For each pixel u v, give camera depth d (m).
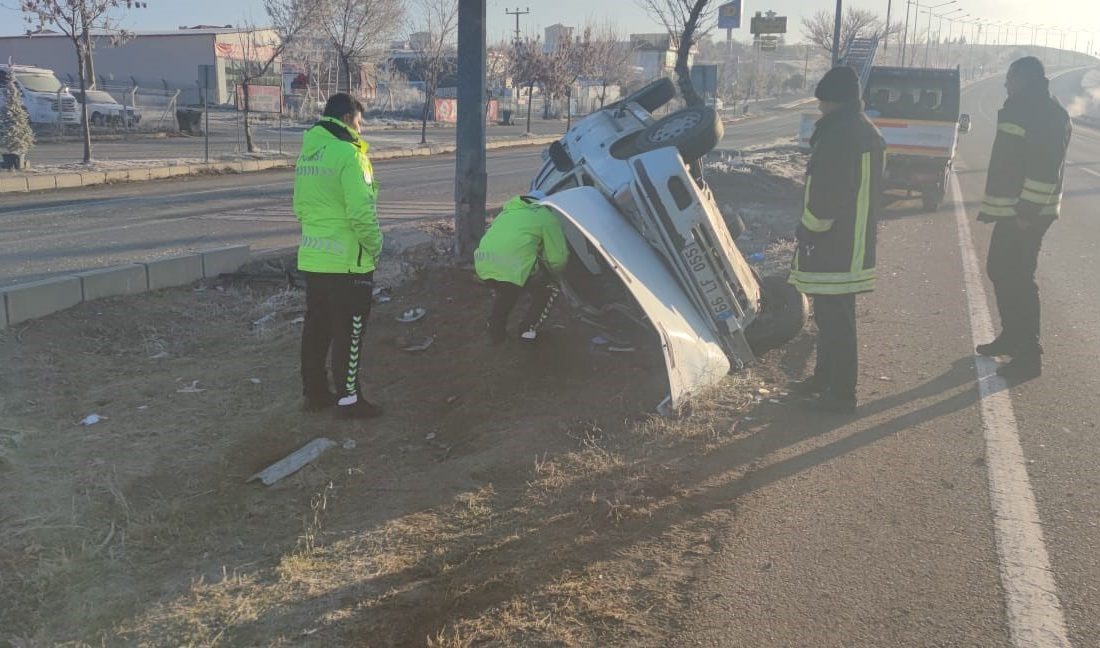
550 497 4.21
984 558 3.65
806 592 3.41
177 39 53.03
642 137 6.37
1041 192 5.71
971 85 119.75
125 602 3.38
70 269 9.41
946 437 4.93
